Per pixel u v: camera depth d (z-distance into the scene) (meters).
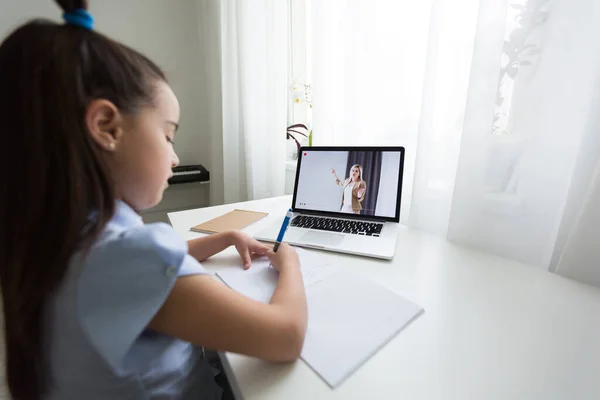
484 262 0.69
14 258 0.34
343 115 1.15
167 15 2.02
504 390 0.37
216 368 0.63
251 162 1.69
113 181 0.36
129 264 0.33
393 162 0.88
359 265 0.67
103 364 0.36
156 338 0.41
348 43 1.07
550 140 0.64
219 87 1.88
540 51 0.62
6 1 1.70
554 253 0.70
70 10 0.36
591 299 0.55
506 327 0.48
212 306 0.36
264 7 1.52
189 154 2.25
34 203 0.33
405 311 0.51
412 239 0.81
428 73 0.81
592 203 0.58
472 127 0.71
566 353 0.43
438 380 0.39
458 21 0.79
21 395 0.41
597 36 0.59
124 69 0.37
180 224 0.91
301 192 0.96
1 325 0.39
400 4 0.93
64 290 0.33
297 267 0.58
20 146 0.33
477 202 0.73
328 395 0.37
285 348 0.40
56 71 0.32
